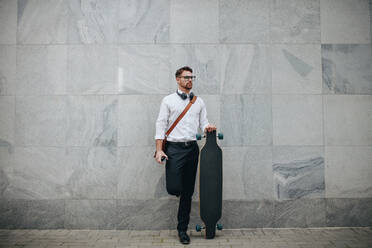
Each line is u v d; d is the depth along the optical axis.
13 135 3.65
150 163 3.64
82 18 3.73
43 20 3.72
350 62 3.75
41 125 3.67
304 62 3.74
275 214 3.63
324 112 3.71
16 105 3.67
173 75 3.69
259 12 3.76
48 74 3.70
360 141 3.70
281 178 3.66
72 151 3.65
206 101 3.69
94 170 3.64
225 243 3.11
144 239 3.26
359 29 3.76
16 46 3.70
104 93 3.69
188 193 3.18
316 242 3.14
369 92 3.73
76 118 3.68
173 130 3.11
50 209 3.61
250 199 3.64
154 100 3.68
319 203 3.65
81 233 3.46
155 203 3.62
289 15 3.76
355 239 3.23
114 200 3.62
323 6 3.72
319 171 3.67
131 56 3.71
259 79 3.71
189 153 3.10
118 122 3.67
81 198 3.62
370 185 3.66
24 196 3.62
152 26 3.72
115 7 3.73
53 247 3.02
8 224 3.60
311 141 3.70
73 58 3.70
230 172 3.65
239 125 3.69
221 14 3.74
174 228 3.60
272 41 3.74
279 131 3.69
